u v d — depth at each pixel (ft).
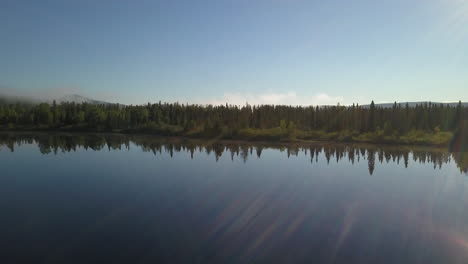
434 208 66.03
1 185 83.35
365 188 84.43
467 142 178.29
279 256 42.60
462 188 85.35
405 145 192.65
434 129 233.35
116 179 92.48
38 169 108.06
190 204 66.74
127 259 41.06
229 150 169.37
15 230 50.88
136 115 315.58
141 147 180.14
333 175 102.68
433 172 109.19
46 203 66.33
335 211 63.21
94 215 58.70
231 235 49.60
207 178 95.35
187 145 191.21
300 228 53.36
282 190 80.94
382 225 55.26
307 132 240.53
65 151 158.61
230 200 70.23
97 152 156.15
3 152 152.35
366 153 160.86
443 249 45.34
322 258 42.16
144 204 66.18
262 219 57.57
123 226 52.90
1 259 40.75
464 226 55.01
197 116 328.29
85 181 89.30
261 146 187.62
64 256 41.68
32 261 40.34
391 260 41.88
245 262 40.78
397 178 98.78
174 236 48.85
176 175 100.07
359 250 44.75
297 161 132.26
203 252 43.42
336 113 279.49
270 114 304.50
